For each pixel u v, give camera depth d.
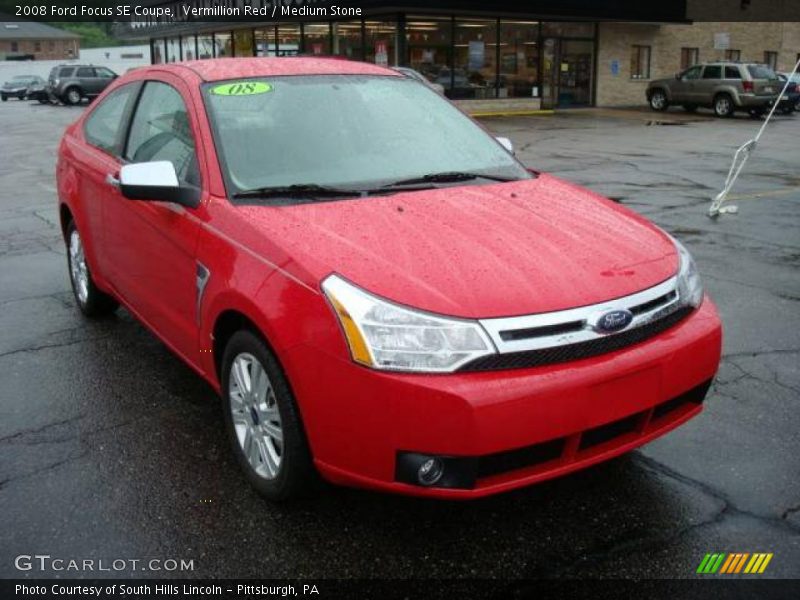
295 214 3.25
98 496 3.28
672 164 14.19
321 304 2.76
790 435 3.74
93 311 5.43
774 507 3.16
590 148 17.22
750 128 22.45
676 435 3.75
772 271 6.61
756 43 37.06
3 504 3.21
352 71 4.36
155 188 3.48
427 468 2.66
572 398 2.68
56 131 22.69
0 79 58.88
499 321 2.67
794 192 10.81
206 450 3.66
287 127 3.82
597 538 2.98
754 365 4.59
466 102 27.52
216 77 4.01
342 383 2.70
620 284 2.92
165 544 2.96
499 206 3.46
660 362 2.88
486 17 27.42
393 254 2.92
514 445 2.63
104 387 4.36
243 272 3.11
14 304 5.85
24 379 4.46
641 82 32.72
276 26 30.69
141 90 4.55
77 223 5.05
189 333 3.69
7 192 11.36
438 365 2.62
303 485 3.04
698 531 3.01
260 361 3.07
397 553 2.91
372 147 3.88
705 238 7.88
